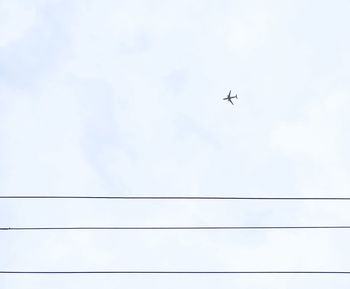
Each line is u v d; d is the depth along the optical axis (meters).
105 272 13.26
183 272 13.39
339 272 13.60
